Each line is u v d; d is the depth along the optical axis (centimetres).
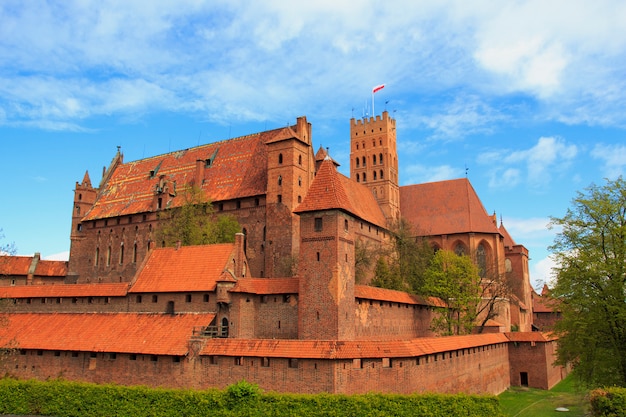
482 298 11162
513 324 12206
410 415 4988
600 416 4941
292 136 8981
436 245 12450
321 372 5325
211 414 5269
